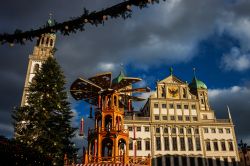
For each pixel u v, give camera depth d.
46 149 32.12
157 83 74.25
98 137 33.75
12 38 5.42
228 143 68.62
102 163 29.56
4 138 10.76
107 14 5.00
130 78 37.16
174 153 65.38
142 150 64.75
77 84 38.28
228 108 73.38
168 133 67.56
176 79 75.56
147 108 73.44
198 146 67.25
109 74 36.94
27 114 35.47
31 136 32.88
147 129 67.44
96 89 38.84
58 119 36.22
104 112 35.81
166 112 70.31
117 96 38.34
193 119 70.69
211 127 69.94
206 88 91.56
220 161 66.25
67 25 5.23
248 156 81.31
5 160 10.19
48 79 38.09
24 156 10.77
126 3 4.85
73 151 37.81
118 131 33.62
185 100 72.44
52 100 36.59
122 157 31.69
